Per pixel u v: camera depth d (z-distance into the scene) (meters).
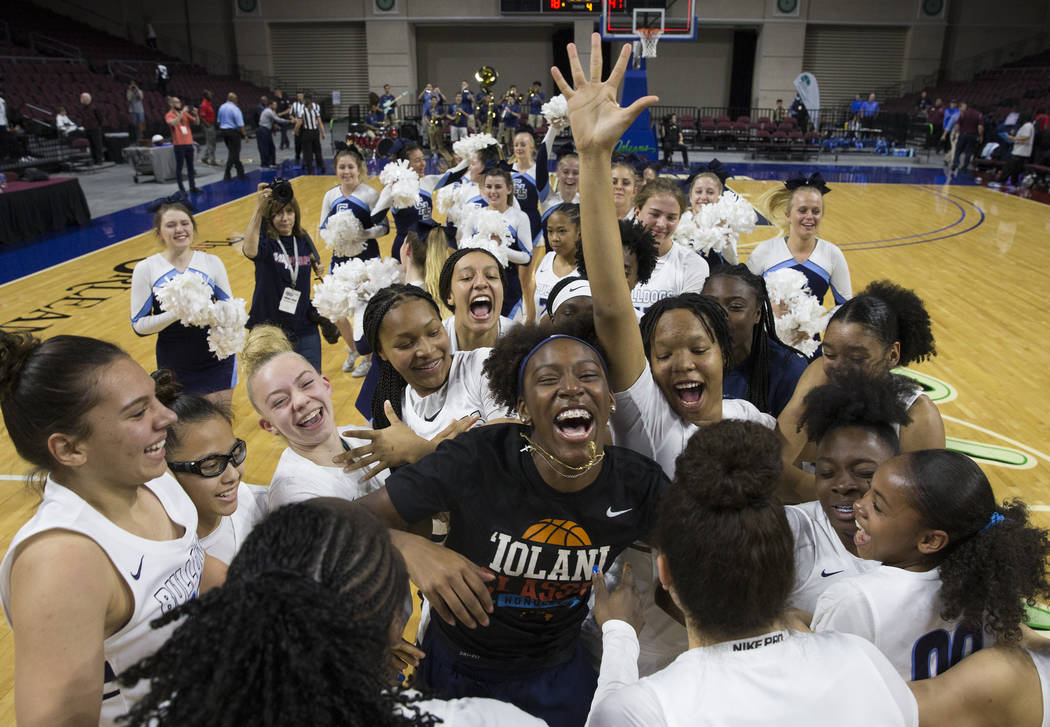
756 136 22.12
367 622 1.04
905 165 20.75
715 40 27.25
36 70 20.39
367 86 27.55
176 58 26.33
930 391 6.06
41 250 10.77
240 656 0.97
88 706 1.43
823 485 2.02
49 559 1.43
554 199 7.49
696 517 1.29
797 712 1.23
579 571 1.79
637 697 1.26
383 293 2.57
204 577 1.85
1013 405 5.80
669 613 2.02
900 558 1.65
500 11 25.42
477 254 3.15
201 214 13.20
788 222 4.94
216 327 4.29
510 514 1.73
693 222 5.07
